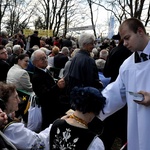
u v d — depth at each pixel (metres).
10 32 39.19
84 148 1.91
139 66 2.42
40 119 3.64
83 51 3.93
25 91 4.21
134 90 2.46
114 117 3.65
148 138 2.39
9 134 2.22
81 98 1.95
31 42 12.98
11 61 6.62
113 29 17.67
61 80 3.74
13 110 2.35
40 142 2.25
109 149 3.79
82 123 1.99
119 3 20.05
